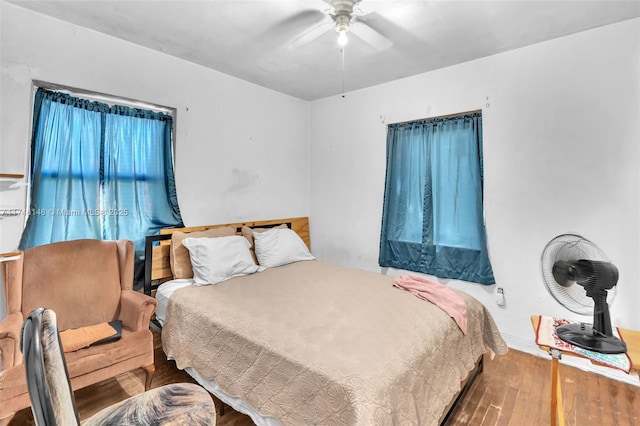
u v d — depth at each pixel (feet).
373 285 7.66
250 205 11.10
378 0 6.10
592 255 4.70
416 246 10.28
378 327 5.31
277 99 11.88
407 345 4.78
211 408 4.10
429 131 9.98
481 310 6.88
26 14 6.51
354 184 11.84
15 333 5.02
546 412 5.98
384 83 10.86
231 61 9.15
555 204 7.89
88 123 7.50
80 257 6.75
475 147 9.14
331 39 7.77
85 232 7.47
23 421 5.60
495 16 6.71
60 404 2.76
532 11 6.53
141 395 4.33
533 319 5.68
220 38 7.76
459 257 9.45
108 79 7.66
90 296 6.72
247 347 5.10
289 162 12.47
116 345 5.82
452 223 9.61
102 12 6.64
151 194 8.56
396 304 6.34
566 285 4.81
